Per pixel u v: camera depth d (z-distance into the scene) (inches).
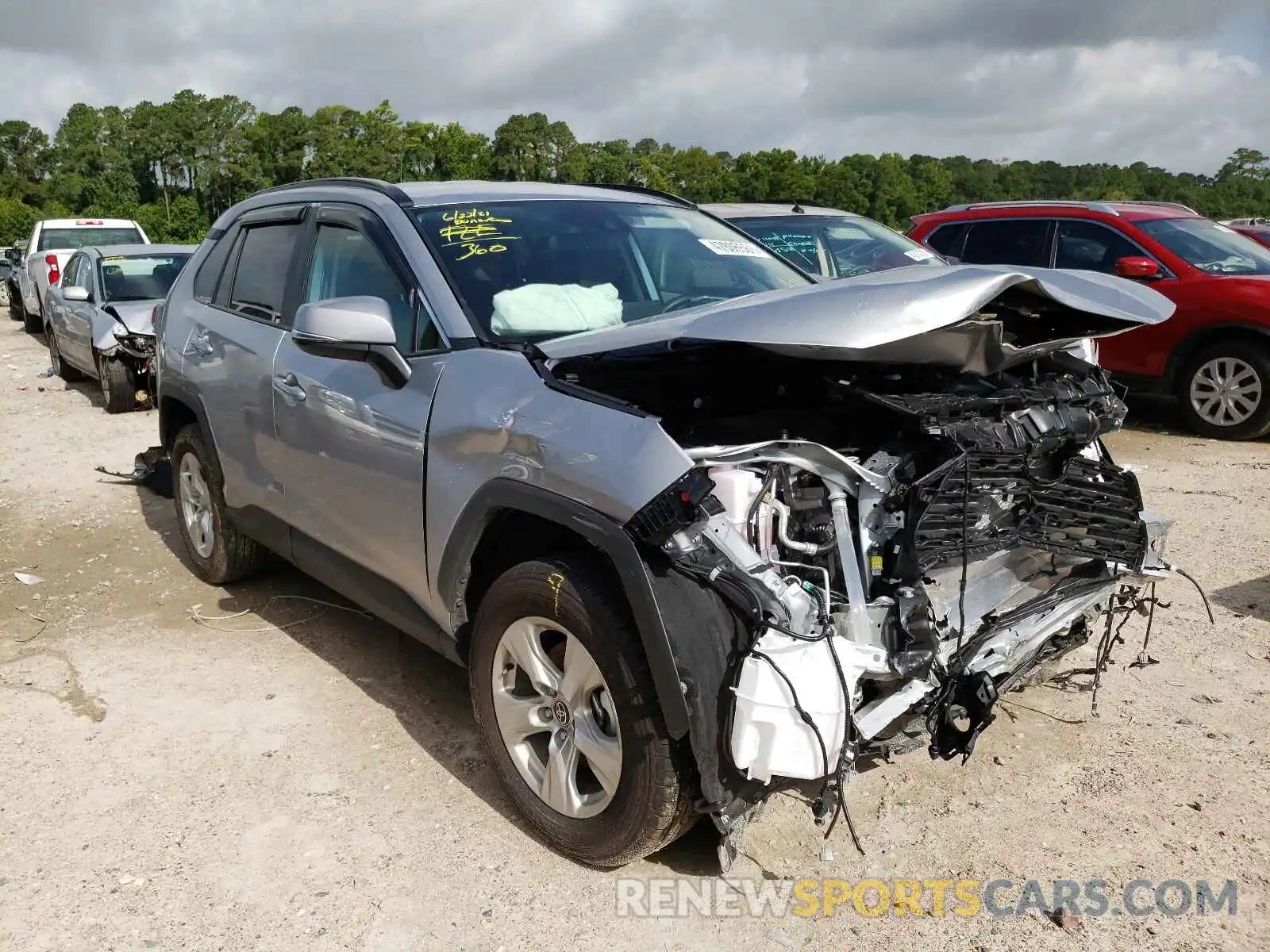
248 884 110.6
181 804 125.2
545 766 117.1
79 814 123.5
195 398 182.7
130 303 389.4
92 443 335.0
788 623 92.9
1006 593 118.6
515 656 114.7
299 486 152.9
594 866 111.5
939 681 101.7
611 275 142.6
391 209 143.6
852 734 93.3
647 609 95.3
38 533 236.7
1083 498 119.0
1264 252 350.3
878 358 108.7
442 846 116.7
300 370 148.8
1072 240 354.0
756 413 124.3
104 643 174.1
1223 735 138.3
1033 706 146.9
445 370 123.0
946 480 101.2
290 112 4566.9
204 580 202.2
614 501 97.9
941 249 386.0
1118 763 131.6
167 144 4500.5
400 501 127.9
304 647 170.9
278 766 133.9
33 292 652.1
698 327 107.5
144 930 103.7
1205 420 324.2
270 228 173.6
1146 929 102.1
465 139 4648.1
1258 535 220.5
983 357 114.0
